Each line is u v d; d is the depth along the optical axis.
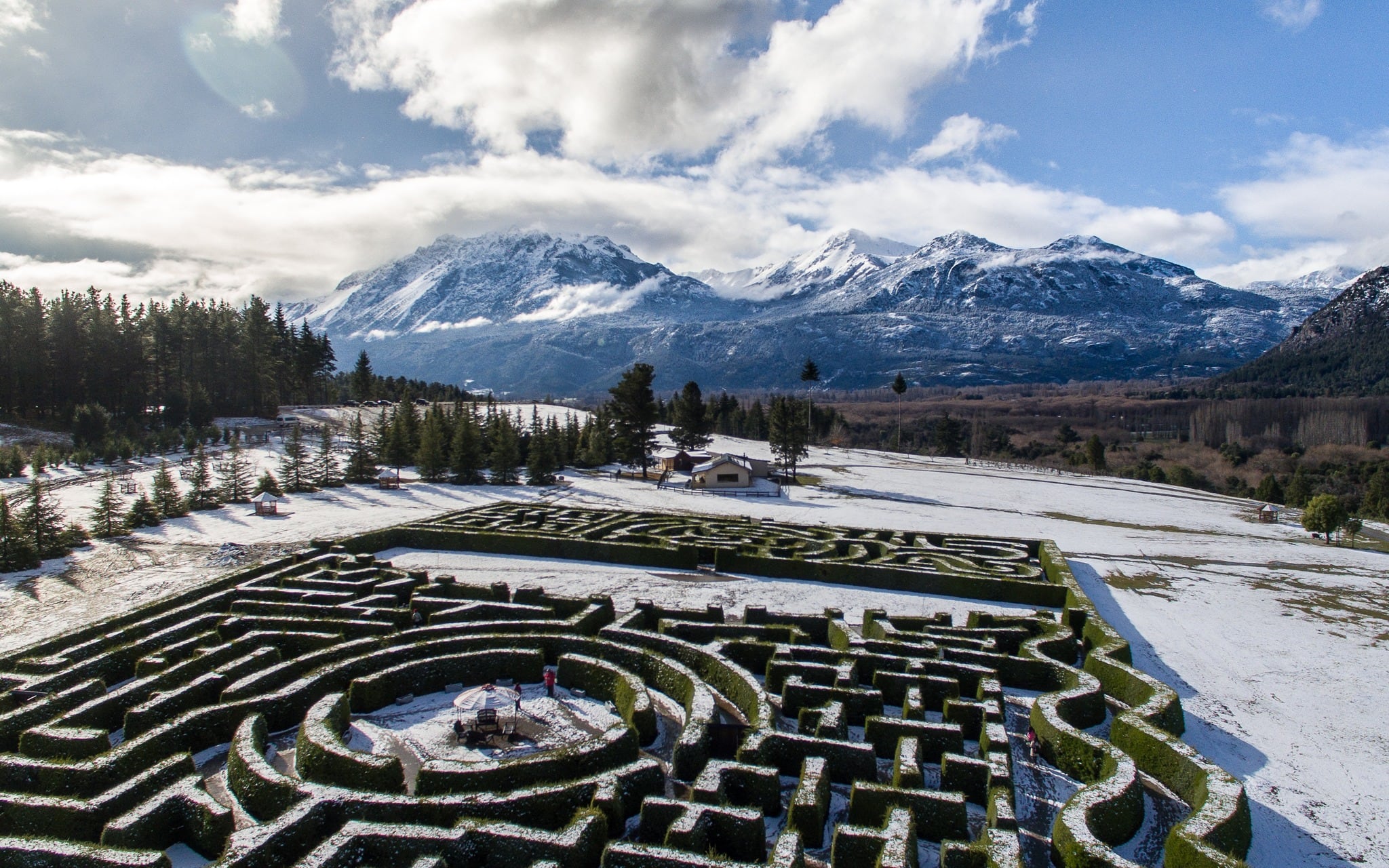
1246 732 33.53
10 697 33.16
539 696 36.25
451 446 106.62
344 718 32.59
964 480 117.81
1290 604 53.47
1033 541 69.12
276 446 123.69
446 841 21.69
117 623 43.72
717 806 23.98
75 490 85.94
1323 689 38.44
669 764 29.77
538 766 26.73
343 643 40.88
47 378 118.62
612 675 35.69
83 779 26.19
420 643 38.59
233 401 145.62
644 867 21.38
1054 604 52.69
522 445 121.94
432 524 70.44
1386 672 40.81
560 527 69.56
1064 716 33.25
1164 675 39.91
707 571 59.88
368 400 186.75
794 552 61.59
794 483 110.56
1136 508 95.44
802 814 24.59
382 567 55.19
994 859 22.06
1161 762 29.31
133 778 25.67
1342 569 64.69
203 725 30.23
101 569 56.69
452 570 58.75
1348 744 32.72
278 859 21.86
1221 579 60.16
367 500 86.88
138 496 81.94
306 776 27.92
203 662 36.78
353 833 21.92
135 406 125.94
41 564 57.59
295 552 61.41
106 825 23.23
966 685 36.66
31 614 47.25
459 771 26.25
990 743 29.28
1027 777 29.52
